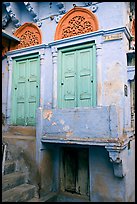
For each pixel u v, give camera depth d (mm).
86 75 5270
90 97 5129
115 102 4711
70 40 5414
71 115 4270
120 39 4820
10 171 4730
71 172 5168
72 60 5543
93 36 5113
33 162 4613
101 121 3902
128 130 4625
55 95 5543
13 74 6590
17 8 6559
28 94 6238
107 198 4449
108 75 4867
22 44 6574
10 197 3832
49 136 4473
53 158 5113
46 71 5863
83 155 5094
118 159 3732
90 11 5375
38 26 6270
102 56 5000
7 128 6230
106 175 4539
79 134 4113
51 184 4934
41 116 4641
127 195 4402
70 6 5770
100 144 3830
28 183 4625
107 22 5102
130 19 5898
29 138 4895
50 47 5855
